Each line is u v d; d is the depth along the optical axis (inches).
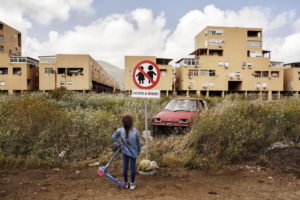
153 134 303.3
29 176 174.2
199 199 133.3
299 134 259.0
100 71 2304.4
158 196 137.6
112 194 140.7
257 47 1857.8
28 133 238.8
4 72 1622.8
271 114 293.0
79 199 134.0
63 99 560.4
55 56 1656.0
